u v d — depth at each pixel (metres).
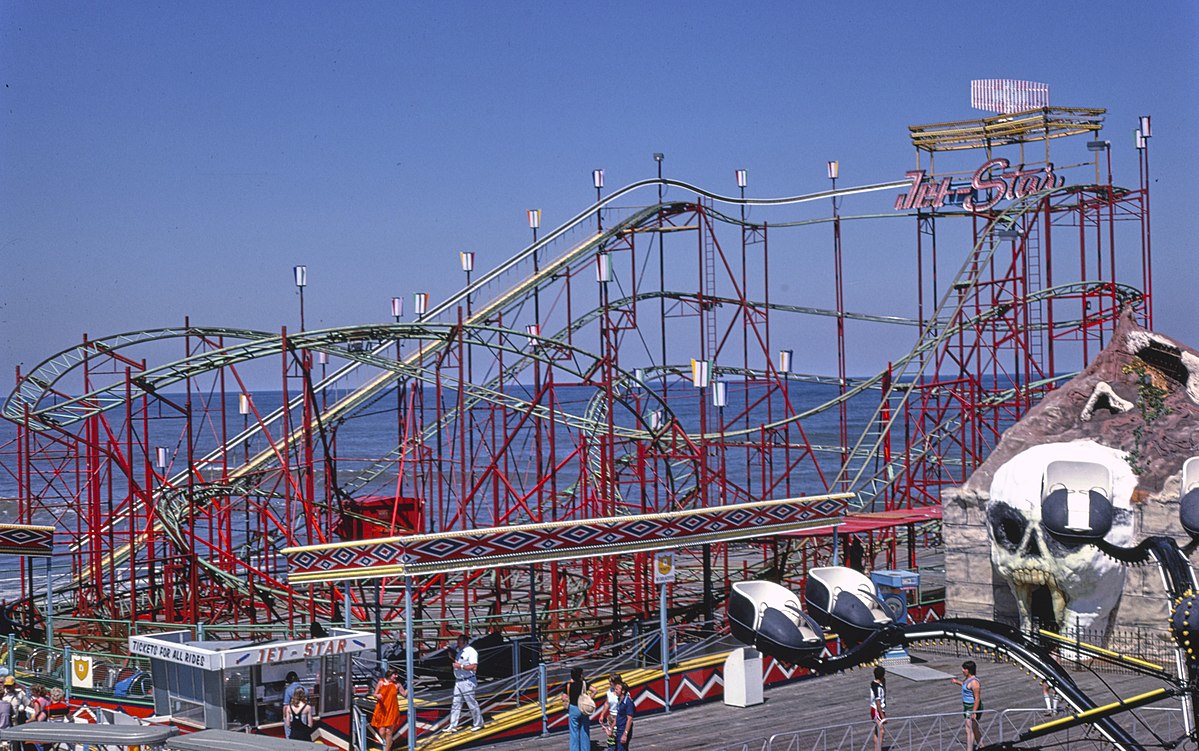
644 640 39.47
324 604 50.97
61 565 86.00
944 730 31.55
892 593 41.72
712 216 70.94
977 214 68.62
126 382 50.22
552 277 68.06
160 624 44.78
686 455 58.94
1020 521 39.00
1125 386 42.69
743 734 31.86
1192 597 12.84
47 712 32.09
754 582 12.73
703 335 70.25
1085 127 66.25
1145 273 67.00
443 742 31.39
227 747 22.16
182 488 52.66
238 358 51.06
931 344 63.19
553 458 56.44
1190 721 14.51
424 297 67.94
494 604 51.38
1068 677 13.07
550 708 33.09
